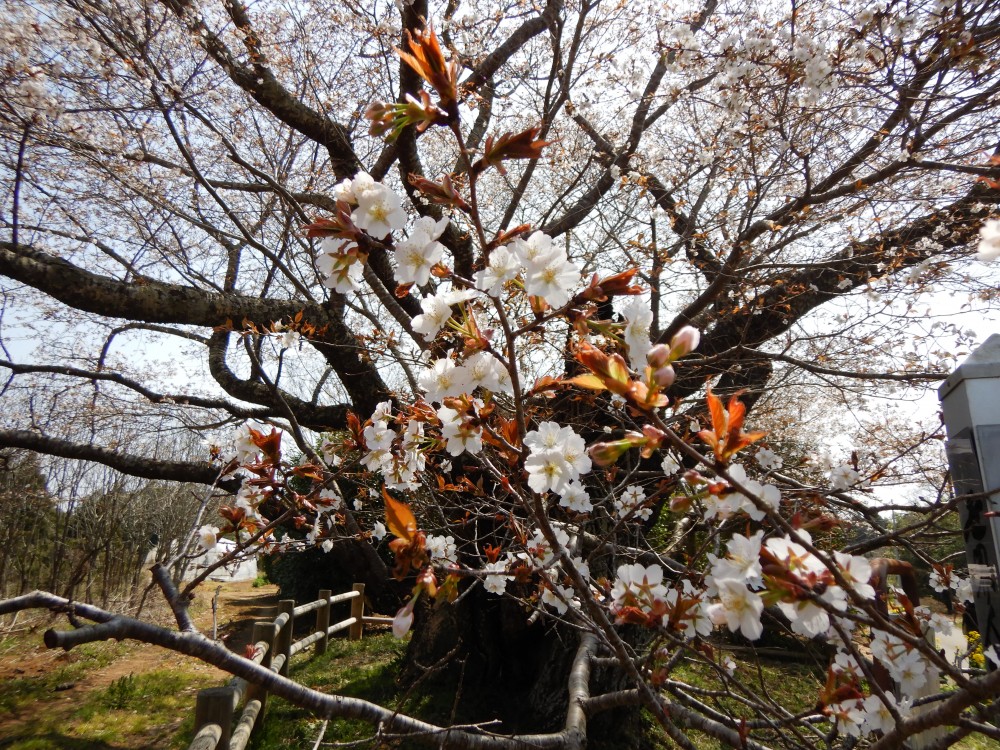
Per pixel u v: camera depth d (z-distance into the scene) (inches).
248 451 70.1
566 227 191.9
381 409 69.6
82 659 236.8
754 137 133.3
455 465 143.5
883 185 145.6
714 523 66.6
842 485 90.3
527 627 174.9
